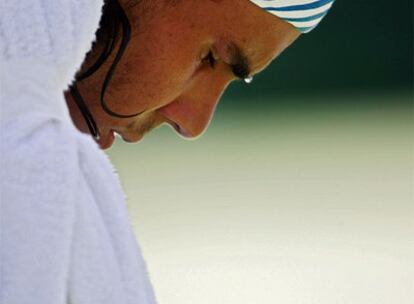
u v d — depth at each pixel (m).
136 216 10.98
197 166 13.61
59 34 1.90
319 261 9.40
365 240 10.03
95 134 3.39
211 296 8.51
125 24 3.29
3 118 1.89
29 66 1.90
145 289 2.01
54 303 1.83
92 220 1.92
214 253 9.60
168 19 3.34
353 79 20.72
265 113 18.31
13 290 1.81
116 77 3.34
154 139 15.39
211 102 3.58
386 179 12.80
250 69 3.56
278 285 8.79
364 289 8.67
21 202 1.84
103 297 1.91
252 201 11.64
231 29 3.43
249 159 14.21
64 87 1.99
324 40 20.84
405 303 8.32
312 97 19.64
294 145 15.31
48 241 1.84
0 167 1.85
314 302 8.43
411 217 10.86
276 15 3.45
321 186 12.49
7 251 1.82
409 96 19.41
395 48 20.91
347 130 16.53
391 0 21.03
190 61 3.42
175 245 9.84
